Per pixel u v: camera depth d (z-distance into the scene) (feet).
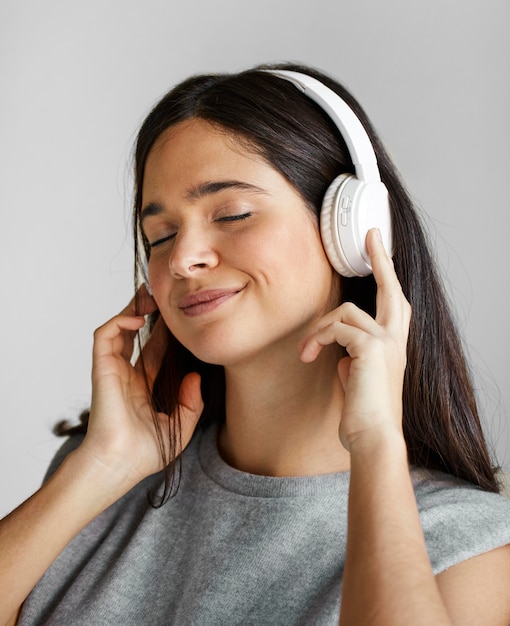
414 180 7.37
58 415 8.60
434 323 4.33
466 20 7.21
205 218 3.96
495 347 7.24
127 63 8.25
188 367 4.73
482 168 7.22
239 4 7.91
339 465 4.17
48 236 8.52
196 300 3.94
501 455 7.22
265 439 4.24
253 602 3.87
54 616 4.17
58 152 8.46
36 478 8.71
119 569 4.21
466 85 7.23
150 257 4.23
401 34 7.39
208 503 4.26
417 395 4.31
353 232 3.90
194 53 8.07
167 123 4.07
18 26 8.44
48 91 8.44
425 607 3.06
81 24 8.34
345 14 7.55
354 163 4.00
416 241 4.33
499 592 3.70
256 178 3.90
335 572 3.86
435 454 4.35
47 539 4.15
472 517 3.88
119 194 8.30
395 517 3.26
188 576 4.08
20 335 8.64
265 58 7.84
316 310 4.05
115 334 4.51
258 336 3.91
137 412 4.44
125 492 4.36
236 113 3.95
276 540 3.99
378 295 3.86
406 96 7.39
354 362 3.60
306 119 4.06
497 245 7.22
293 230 3.93
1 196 8.56
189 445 4.69
